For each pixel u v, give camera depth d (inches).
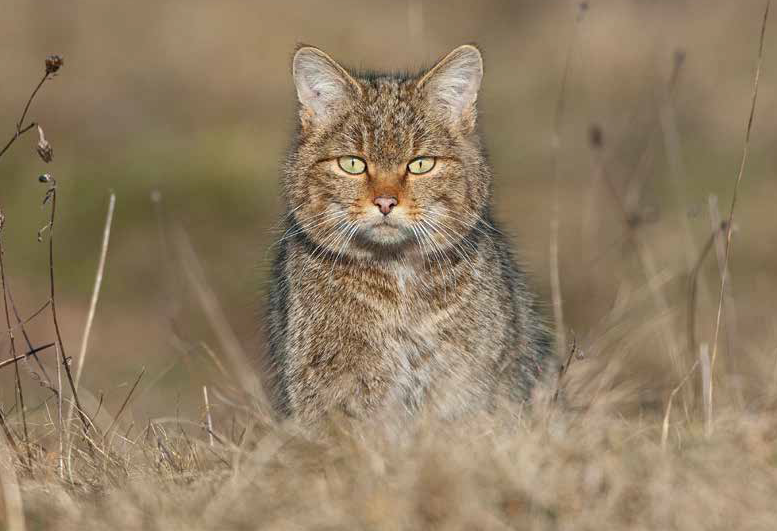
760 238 822.5
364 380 406.3
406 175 409.7
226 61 1161.4
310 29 1221.7
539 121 1079.0
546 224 869.8
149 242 876.0
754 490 306.2
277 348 435.5
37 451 377.7
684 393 454.6
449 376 408.8
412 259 409.4
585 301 712.4
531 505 297.4
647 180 898.7
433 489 296.7
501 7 1331.2
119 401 594.9
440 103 425.4
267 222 890.1
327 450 338.6
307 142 423.5
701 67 1141.7
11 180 931.3
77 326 778.8
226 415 471.5
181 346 578.6
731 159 968.9
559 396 425.4
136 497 320.5
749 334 660.7
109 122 1042.1
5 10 1181.1
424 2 1336.1
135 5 1232.2
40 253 855.1
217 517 298.4
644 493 301.6
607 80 1134.4
